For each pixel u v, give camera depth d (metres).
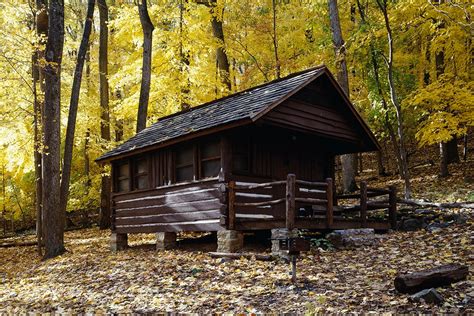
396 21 15.46
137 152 12.49
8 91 16.28
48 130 13.48
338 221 9.80
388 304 5.50
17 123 16.70
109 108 21.64
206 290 6.95
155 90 17.86
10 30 14.61
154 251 11.88
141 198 12.91
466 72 16.12
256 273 7.66
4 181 24.47
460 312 5.05
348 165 17.22
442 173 16.88
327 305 5.66
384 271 7.12
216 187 10.36
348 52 16.25
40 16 15.25
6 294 8.76
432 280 5.85
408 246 9.05
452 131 13.05
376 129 20.81
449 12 13.81
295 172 12.12
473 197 12.62
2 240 20.86
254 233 12.36
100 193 22.02
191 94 17.67
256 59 21.12
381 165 21.06
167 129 12.70
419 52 18.36
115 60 25.12
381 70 18.00
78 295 7.75
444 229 10.03
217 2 18.30
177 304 6.36
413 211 12.24
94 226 23.02
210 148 10.82
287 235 8.42
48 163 13.45
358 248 9.41
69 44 19.83
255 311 5.65
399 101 17.75
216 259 9.23
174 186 11.65
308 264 8.11
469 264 7.03
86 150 20.44
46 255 13.38
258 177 10.89
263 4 20.09
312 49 20.05
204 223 10.62
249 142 10.91
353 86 19.80
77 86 14.71
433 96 13.20
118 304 6.75
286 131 11.38
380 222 10.95
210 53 20.97
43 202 13.51
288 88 10.33
